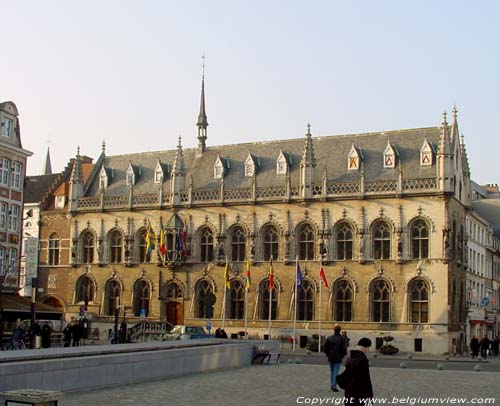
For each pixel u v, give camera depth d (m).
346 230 73.12
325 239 73.31
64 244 87.50
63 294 86.56
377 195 71.62
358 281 71.62
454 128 75.38
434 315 68.50
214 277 78.00
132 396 26.53
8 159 70.69
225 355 40.56
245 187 78.44
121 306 82.44
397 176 71.88
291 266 74.44
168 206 81.00
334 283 72.56
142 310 76.44
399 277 70.12
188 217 80.25
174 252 79.31
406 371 42.47
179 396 26.86
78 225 86.38
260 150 82.50
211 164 84.31
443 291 68.44
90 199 85.81
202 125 87.12
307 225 74.75
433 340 68.19
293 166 78.88
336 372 29.39
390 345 68.00
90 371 28.47
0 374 23.75
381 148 76.25
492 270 100.06
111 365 29.83
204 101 87.81
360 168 75.06
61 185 91.00
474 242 86.94
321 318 72.38
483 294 92.06
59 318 76.38
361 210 72.25
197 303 78.88
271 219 75.94
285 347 73.06
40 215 89.31
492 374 40.97
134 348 33.47
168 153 88.75
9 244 70.56
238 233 78.00
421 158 72.69
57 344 62.09
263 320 74.88
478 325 87.38
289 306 74.06
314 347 67.69
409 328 69.19
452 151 72.00
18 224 72.31
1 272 68.00
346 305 72.25
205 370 38.16
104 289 83.81
